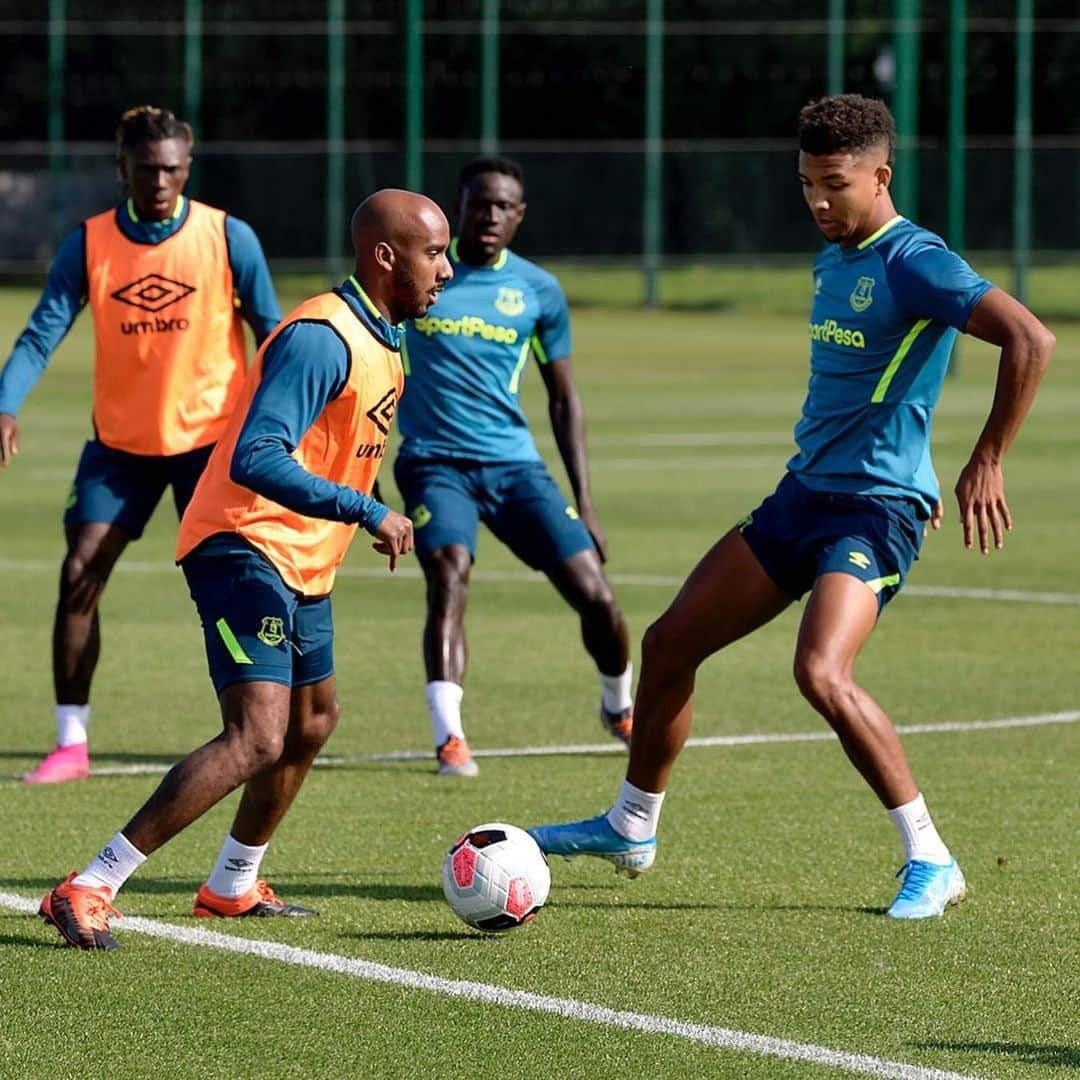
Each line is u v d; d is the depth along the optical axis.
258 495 20.23
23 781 29.11
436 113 145.75
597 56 145.88
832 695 21.67
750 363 118.00
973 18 148.00
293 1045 17.84
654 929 21.70
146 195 29.34
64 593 29.42
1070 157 142.50
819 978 19.91
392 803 27.92
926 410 22.25
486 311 31.64
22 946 20.83
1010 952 20.84
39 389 101.88
